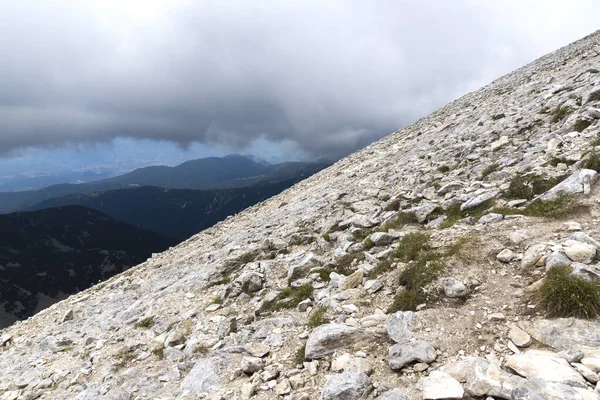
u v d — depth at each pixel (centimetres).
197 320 1584
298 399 772
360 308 1065
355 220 1908
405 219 1630
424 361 732
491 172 1742
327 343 903
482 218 1241
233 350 1099
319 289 1388
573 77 2628
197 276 2244
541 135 1897
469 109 4309
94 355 1617
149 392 1106
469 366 655
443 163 2283
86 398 1201
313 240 2088
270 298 1495
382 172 3028
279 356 992
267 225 2952
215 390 942
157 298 2141
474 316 816
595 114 1664
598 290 716
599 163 1192
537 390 543
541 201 1183
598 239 895
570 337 658
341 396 707
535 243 966
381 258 1323
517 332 725
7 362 1988
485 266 966
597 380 545
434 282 970
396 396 659
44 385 1479
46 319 2864
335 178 4322
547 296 754
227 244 2944
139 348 1525
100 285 3816
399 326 853
